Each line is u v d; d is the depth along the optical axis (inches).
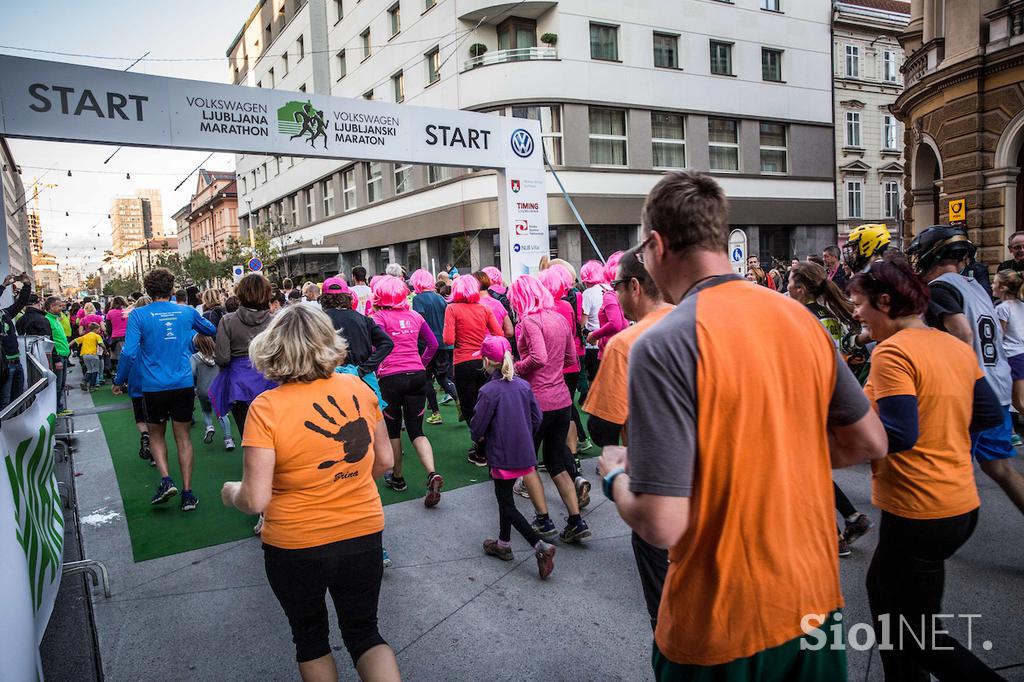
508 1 807.7
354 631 92.7
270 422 86.6
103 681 115.1
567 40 822.5
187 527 188.5
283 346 88.9
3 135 288.2
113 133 310.5
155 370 196.7
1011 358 201.5
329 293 183.8
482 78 832.3
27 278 338.0
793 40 1009.5
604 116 864.9
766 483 53.4
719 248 58.6
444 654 118.9
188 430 204.8
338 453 89.8
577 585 143.6
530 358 163.5
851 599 130.7
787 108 1009.5
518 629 126.5
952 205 431.5
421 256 989.2
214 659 121.3
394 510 194.5
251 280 179.9
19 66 288.8
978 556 144.7
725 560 53.9
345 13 1159.6
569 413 168.1
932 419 87.3
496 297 361.7
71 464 249.8
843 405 59.1
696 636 55.6
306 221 1337.4
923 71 518.3
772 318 55.7
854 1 1129.4
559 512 189.0
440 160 406.3
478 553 162.2
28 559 97.5
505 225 441.4
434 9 902.4
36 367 154.3
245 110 341.7
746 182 976.9
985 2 452.1
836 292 177.9
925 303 92.4
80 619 137.5
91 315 525.7
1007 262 253.1
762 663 54.6
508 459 152.7
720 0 937.5
